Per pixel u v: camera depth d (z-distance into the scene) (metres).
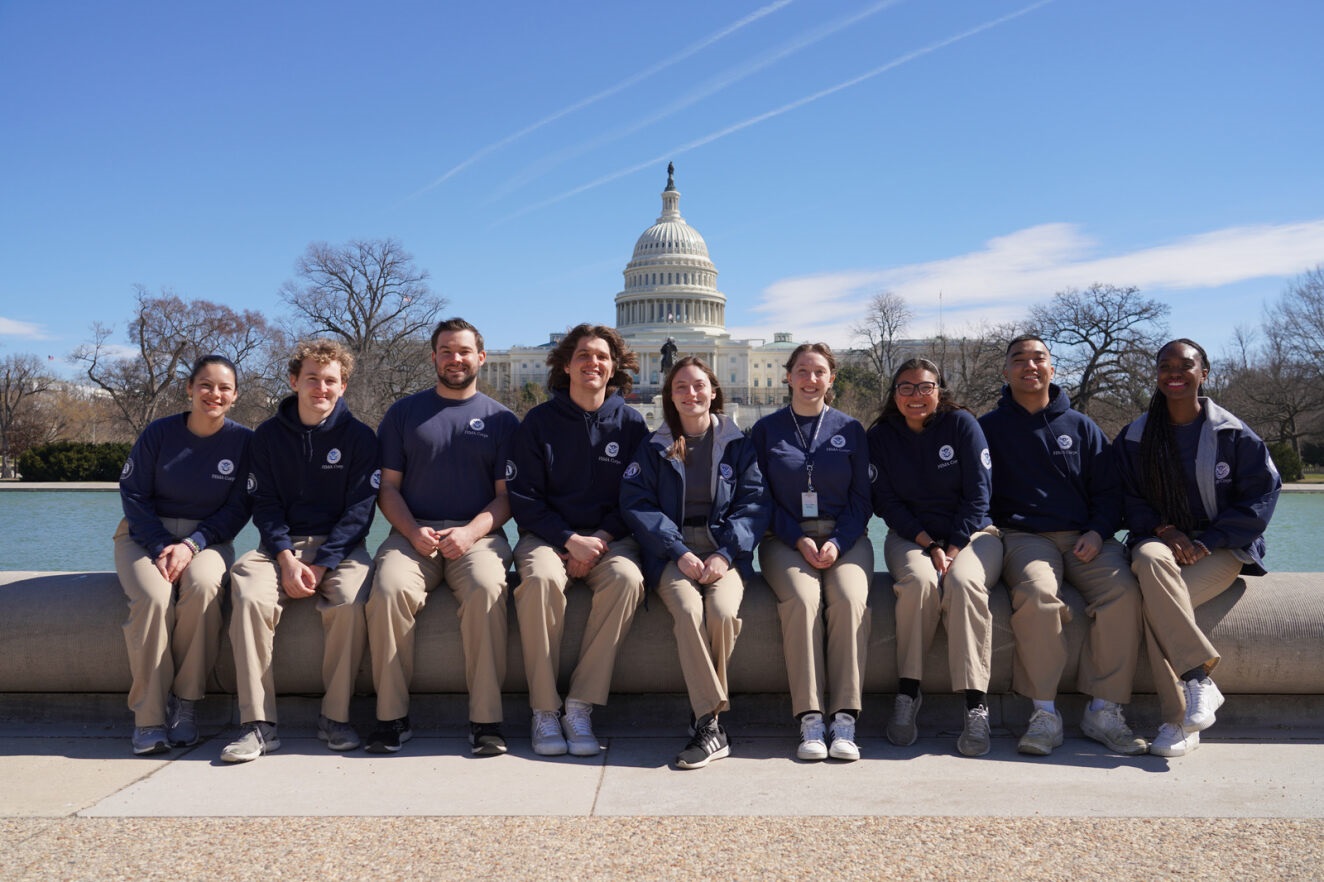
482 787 4.95
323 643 5.95
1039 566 5.95
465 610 5.73
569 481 6.32
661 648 6.04
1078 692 6.14
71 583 6.25
